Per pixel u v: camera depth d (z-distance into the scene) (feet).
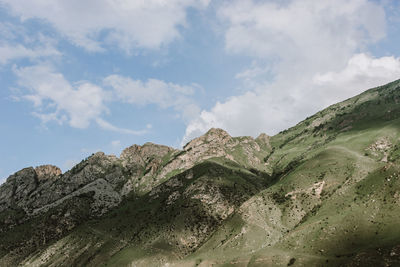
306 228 636.07
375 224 555.28
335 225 593.83
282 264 565.94
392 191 599.57
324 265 518.37
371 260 473.26
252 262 610.65
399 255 456.86
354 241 543.80
